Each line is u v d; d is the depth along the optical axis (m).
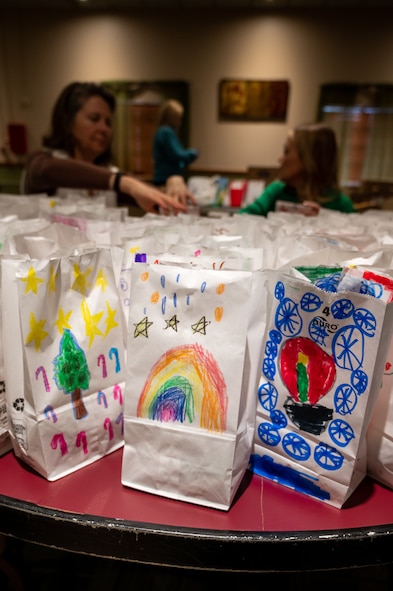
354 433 0.61
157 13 4.95
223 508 0.63
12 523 0.63
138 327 0.66
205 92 5.14
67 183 1.68
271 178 3.83
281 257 0.99
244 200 3.38
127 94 5.22
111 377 0.74
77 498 0.65
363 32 4.74
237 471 0.65
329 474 0.64
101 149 2.02
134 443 0.67
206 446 0.63
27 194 1.90
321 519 0.62
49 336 0.67
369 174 5.16
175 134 4.09
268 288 0.67
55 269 0.67
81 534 0.61
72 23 5.09
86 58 5.19
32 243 0.85
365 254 0.79
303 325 0.63
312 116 5.06
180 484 0.65
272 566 0.59
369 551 0.60
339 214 1.51
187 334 0.64
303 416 0.65
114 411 0.75
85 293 0.72
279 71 4.97
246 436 0.67
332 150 2.06
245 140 5.23
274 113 5.09
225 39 4.95
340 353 0.61
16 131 5.37
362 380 0.60
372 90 4.88
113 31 5.06
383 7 4.63
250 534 0.59
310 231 1.16
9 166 5.58
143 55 5.10
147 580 1.25
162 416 0.65
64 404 0.68
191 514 0.63
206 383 0.63
